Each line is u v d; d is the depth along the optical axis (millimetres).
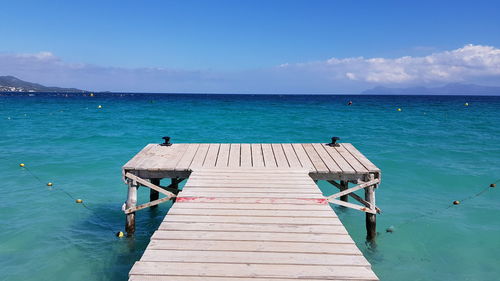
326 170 8312
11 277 7148
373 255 8281
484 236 9195
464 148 20500
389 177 14555
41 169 15375
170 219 5680
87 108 55375
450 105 76438
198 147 10688
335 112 49969
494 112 51562
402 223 10031
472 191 12828
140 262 4277
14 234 9070
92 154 18516
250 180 7773
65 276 7270
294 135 26406
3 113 43406
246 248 4684
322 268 4184
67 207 11102
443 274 7461
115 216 10516
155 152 9977
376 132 27734
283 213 5977
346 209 11156
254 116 41906
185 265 4223
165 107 60000
